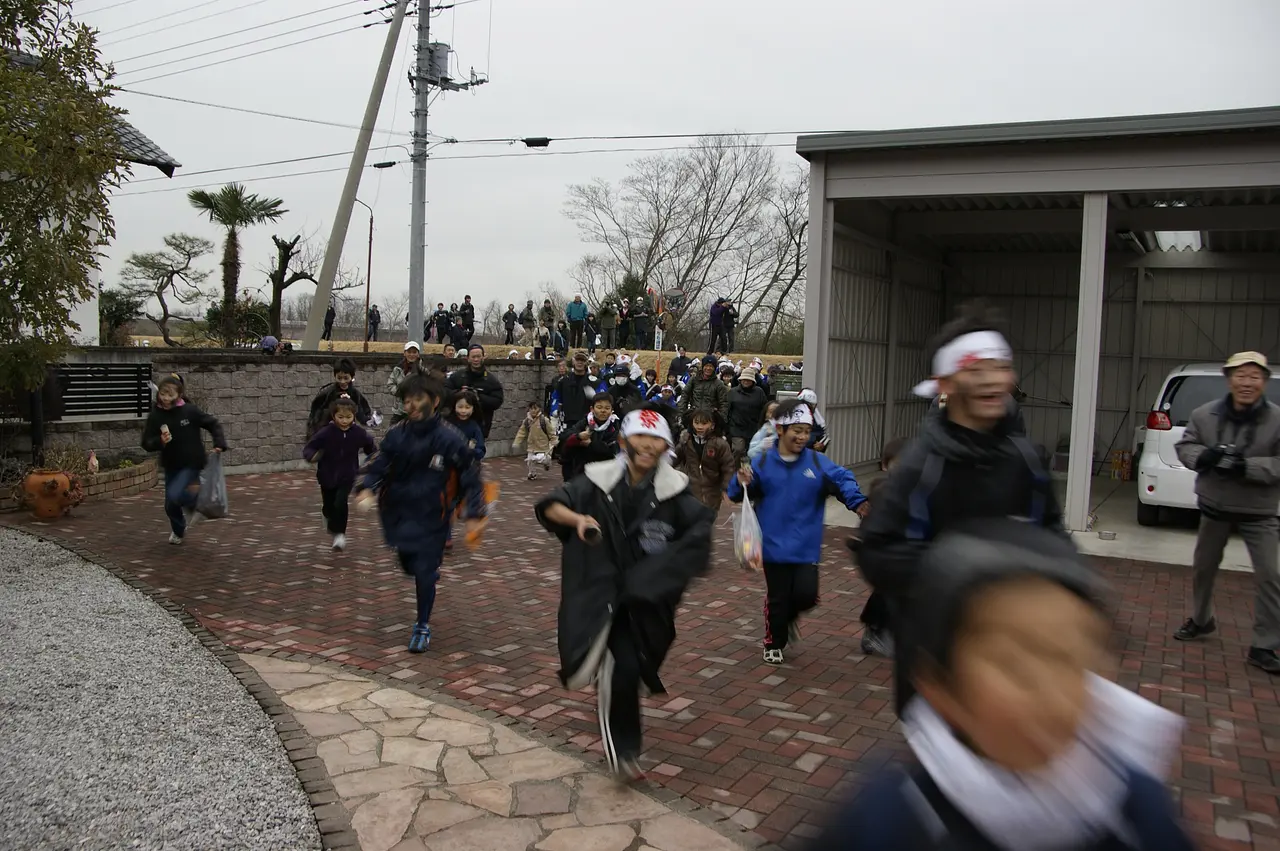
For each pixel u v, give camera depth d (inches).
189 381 514.0
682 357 827.4
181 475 341.1
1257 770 174.9
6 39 333.4
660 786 162.2
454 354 898.1
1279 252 636.7
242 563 324.2
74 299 363.6
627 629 161.6
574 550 165.8
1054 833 48.1
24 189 335.9
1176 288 673.0
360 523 399.5
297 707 193.9
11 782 156.4
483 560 341.4
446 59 908.0
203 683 205.6
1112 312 688.4
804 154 446.6
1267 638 232.5
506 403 717.3
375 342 1428.4
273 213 1114.1
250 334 1167.6
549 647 242.4
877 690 213.6
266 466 552.1
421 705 197.0
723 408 491.5
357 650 235.5
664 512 166.4
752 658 236.7
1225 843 147.3
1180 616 283.4
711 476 358.3
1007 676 47.7
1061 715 47.9
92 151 339.3
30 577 291.4
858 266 547.8
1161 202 520.1
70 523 381.4
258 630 249.0
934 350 116.9
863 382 568.1
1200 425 237.5
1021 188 412.8
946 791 48.6
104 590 278.7
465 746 176.2
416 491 234.8
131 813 146.9
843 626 267.6
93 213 358.3
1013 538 56.6
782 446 226.7
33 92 325.7
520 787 159.6
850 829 52.3
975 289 714.2
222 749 171.9
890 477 114.0
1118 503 514.9
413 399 232.5
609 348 1314.0
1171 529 424.2
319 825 145.7
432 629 255.6
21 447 431.5
